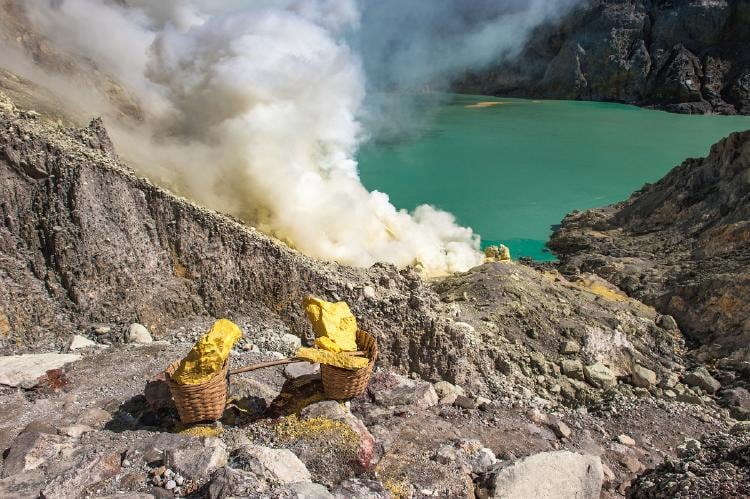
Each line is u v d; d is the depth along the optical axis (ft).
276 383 27.07
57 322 31.22
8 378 25.02
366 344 23.98
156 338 32.78
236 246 36.22
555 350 41.57
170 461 19.29
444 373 34.37
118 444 20.81
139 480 18.80
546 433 27.86
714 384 40.45
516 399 34.60
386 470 20.54
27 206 32.45
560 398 37.55
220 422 22.48
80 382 25.84
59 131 36.22
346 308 24.54
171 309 34.47
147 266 34.47
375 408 24.77
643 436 32.04
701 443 29.71
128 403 24.27
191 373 21.43
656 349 45.16
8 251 31.96
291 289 35.86
